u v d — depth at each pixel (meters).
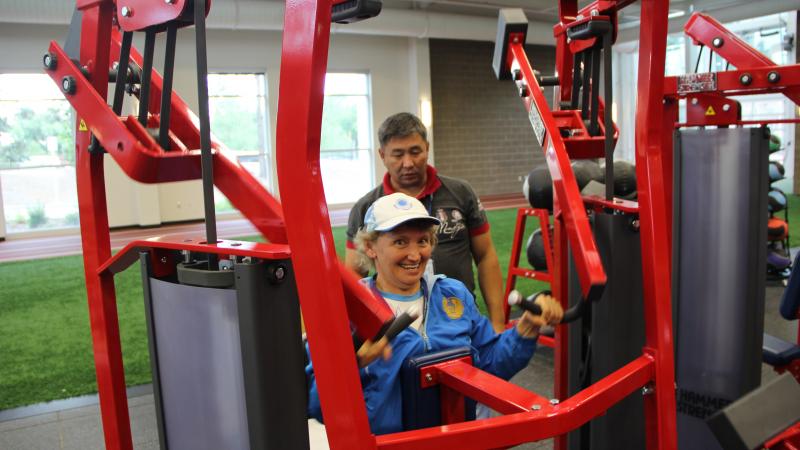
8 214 10.19
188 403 0.96
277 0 10.01
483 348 1.54
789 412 1.24
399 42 12.81
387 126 2.02
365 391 1.36
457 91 13.57
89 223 1.25
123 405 1.29
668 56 14.19
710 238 1.97
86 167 1.24
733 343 1.97
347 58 12.37
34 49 9.82
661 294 1.26
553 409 1.04
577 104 1.78
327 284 0.83
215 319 0.88
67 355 3.88
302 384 0.88
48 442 2.67
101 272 1.23
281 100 0.86
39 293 5.73
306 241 0.84
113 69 1.25
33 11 8.61
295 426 0.87
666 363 1.26
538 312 1.25
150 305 1.01
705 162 1.96
